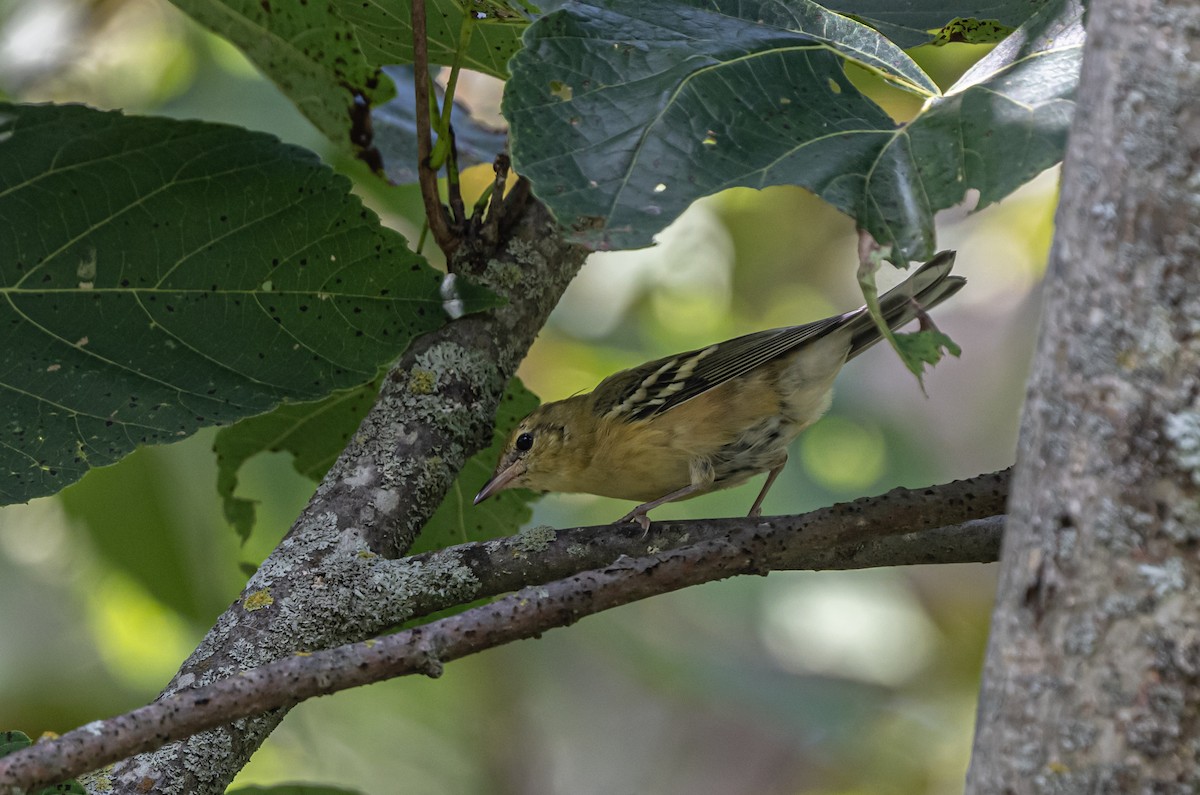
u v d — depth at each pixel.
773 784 19.33
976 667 16.17
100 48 13.48
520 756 17.45
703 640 17.05
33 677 13.16
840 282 17.36
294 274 6.55
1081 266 3.54
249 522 8.98
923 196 5.17
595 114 5.33
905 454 15.05
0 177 6.09
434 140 8.82
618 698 19.50
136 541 11.30
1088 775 3.39
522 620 5.30
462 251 7.52
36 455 6.26
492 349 7.34
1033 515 3.59
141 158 6.24
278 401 6.52
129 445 6.34
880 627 16.23
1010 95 5.36
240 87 12.40
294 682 4.93
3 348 6.25
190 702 4.79
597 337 16.30
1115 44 3.53
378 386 8.42
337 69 8.54
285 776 16.00
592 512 15.02
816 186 5.17
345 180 6.49
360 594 6.23
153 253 6.39
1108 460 3.43
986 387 18.34
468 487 9.62
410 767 16.70
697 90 5.44
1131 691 3.36
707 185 5.16
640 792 18.78
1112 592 3.40
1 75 13.29
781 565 5.79
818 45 5.80
